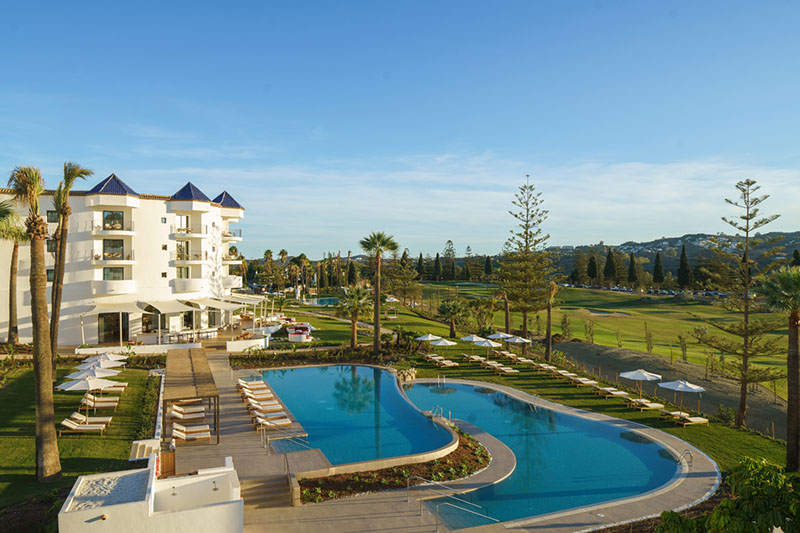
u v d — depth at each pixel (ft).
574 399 101.50
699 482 61.67
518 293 170.91
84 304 135.85
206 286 163.22
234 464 61.52
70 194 135.54
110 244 142.41
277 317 192.03
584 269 465.06
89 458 61.36
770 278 69.00
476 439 76.84
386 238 138.10
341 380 114.62
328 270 476.54
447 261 501.97
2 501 48.85
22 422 72.23
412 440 74.69
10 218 110.22
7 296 131.13
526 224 176.04
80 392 89.35
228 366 120.26
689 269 341.62
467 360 134.82
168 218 151.33
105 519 37.83
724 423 89.30
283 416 81.56
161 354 124.36
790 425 66.13
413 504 54.13
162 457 56.65
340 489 56.95
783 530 23.11
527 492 58.59
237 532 41.22
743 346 93.86
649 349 164.66
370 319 216.54
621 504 55.26
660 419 89.97
